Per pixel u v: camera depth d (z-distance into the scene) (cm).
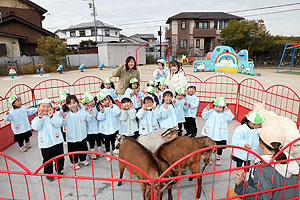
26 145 533
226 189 369
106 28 4644
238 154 379
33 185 388
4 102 992
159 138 395
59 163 412
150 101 466
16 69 2119
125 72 640
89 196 356
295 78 1722
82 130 440
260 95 1116
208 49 4062
